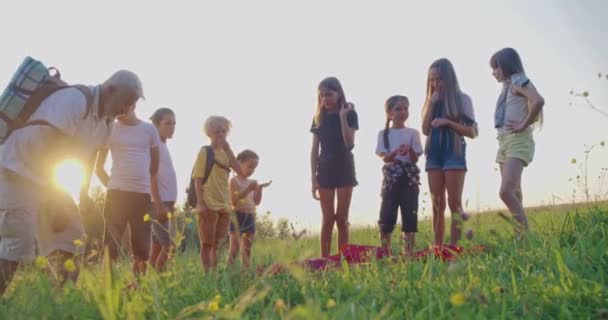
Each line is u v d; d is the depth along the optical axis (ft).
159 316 10.69
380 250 18.61
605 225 15.83
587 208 17.52
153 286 11.60
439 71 22.25
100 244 16.88
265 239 13.96
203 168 21.77
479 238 14.90
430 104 22.22
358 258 18.81
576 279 11.21
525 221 18.86
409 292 11.62
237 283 12.98
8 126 14.69
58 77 15.65
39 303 10.63
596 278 11.62
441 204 21.80
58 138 15.08
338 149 23.35
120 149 19.86
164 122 22.44
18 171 14.66
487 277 12.20
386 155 23.82
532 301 10.36
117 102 15.66
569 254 13.15
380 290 11.87
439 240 21.29
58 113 14.82
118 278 11.93
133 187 19.79
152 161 20.72
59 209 15.11
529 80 19.85
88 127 15.55
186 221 14.08
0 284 14.48
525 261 13.33
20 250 14.69
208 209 21.85
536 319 9.75
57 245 15.30
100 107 15.67
